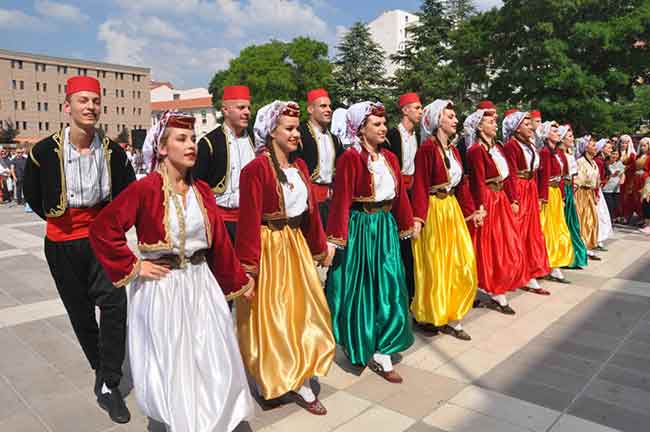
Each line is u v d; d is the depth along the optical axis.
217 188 4.47
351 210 3.88
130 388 3.75
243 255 3.18
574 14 16.20
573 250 6.60
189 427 2.56
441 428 3.18
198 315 2.78
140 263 2.70
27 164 3.31
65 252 3.37
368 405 3.46
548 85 15.51
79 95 3.23
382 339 3.72
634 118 15.90
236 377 2.77
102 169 3.43
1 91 65.25
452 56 21.69
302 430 3.17
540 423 3.23
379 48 36.97
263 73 38.19
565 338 4.61
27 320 5.16
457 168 4.52
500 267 5.10
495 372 3.95
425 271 4.43
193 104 73.19
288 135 3.28
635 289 6.09
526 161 5.67
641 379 3.83
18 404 3.52
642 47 16.12
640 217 10.73
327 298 3.92
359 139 3.80
